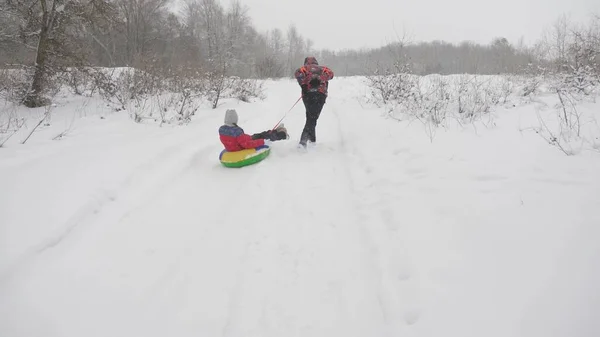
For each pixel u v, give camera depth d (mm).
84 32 11266
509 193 3453
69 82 10719
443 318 2281
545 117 5934
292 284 2965
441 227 3211
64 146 5730
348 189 4551
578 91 7230
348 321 2562
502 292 2316
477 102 7395
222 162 5598
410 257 2969
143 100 9656
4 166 4562
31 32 9852
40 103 9602
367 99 10398
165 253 3445
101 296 2852
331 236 3584
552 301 2123
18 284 2836
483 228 3002
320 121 8328
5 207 3631
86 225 3732
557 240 2633
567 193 3246
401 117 7480
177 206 4387
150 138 6570
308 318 2617
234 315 2680
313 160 5660
